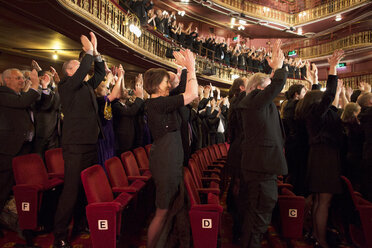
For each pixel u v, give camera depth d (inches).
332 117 92.8
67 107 90.4
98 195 80.8
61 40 241.3
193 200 79.9
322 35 746.2
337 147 91.1
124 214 86.1
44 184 97.4
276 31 727.7
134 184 99.7
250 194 80.7
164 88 80.2
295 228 88.7
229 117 113.0
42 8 177.3
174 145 76.5
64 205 85.8
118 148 135.4
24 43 250.2
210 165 147.6
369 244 84.0
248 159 80.6
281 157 79.4
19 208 87.9
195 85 76.8
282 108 124.5
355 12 625.3
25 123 103.9
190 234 86.9
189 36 405.7
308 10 689.6
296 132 110.7
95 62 97.0
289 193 95.2
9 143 98.9
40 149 126.0
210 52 469.4
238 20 663.8
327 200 92.7
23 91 118.8
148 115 77.3
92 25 209.0
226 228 113.4
